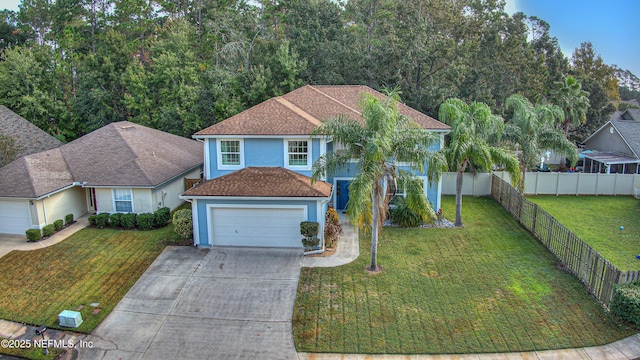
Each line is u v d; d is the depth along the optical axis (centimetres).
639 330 1288
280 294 1547
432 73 4041
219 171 2144
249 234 1945
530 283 1598
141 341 1297
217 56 4350
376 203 1659
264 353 1239
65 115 4069
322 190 1919
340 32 4300
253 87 3788
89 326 1361
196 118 3753
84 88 4144
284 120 2147
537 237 2034
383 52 3784
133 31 5659
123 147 2547
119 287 1599
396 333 1315
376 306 1460
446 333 1309
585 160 3800
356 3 5275
